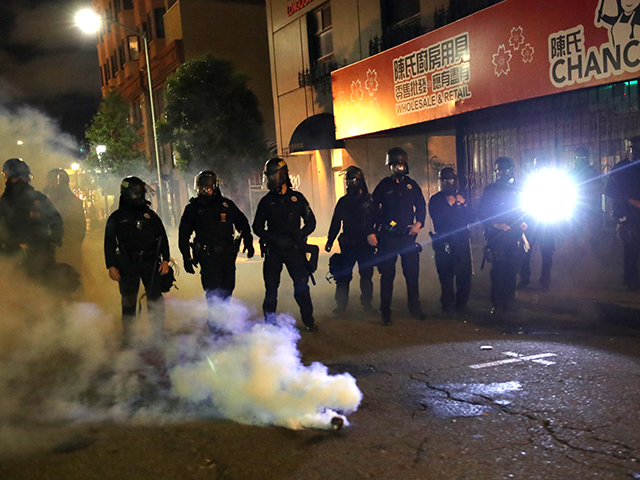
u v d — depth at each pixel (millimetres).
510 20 10672
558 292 8195
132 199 6141
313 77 19562
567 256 11055
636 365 4848
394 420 3977
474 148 13367
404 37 15289
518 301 7785
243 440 3758
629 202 7910
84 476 3357
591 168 9727
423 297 8531
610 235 10945
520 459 3295
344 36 17875
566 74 9828
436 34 12344
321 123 18391
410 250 6953
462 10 13219
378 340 6238
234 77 22750
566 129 11359
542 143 11812
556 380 4586
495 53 11047
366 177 17781
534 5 10195
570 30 9656
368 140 17531
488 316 7078
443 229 7277
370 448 3549
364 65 14508
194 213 6598
